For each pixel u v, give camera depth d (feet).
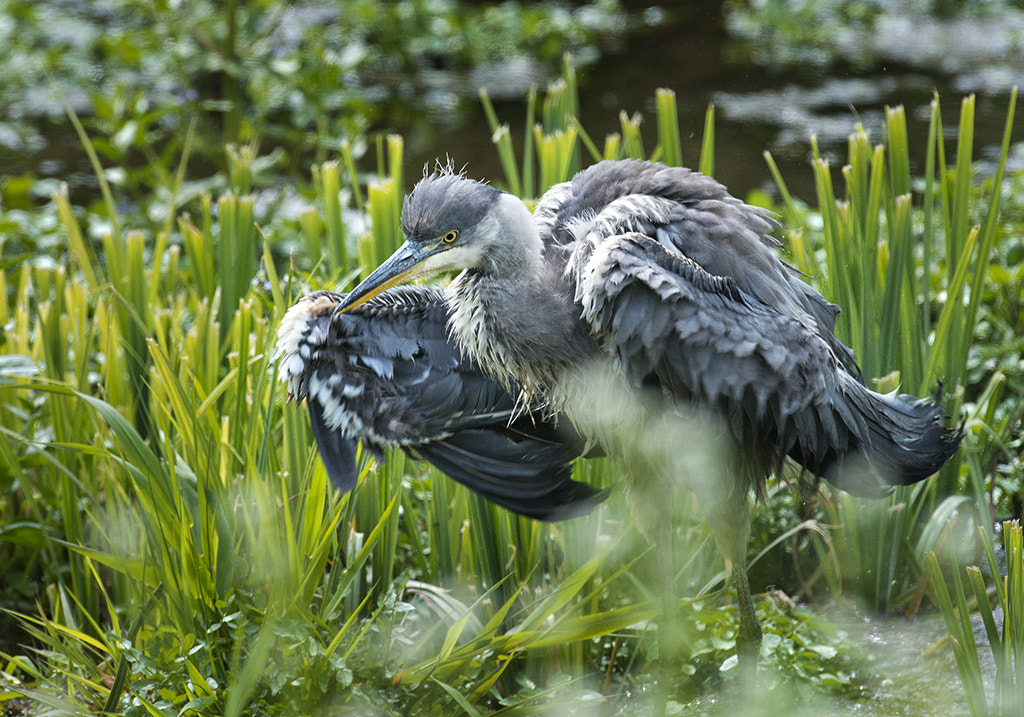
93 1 68.59
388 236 27.30
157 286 28.86
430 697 20.42
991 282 30.01
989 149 47.09
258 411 22.00
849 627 23.24
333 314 20.61
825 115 51.80
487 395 21.53
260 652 18.08
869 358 24.14
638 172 21.22
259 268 29.43
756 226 20.66
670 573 21.11
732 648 22.06
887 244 24.54
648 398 19.71
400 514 24.91
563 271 20.62
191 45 59.62
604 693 22.30
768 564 25.11
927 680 21.18
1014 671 18.42
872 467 20.54
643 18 65.57
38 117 54.08
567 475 21.03
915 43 61.05
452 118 53.72
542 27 62.80
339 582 21.35
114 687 19.65
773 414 19.29
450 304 21.07
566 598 19.80
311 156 49.83
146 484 20.54
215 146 47.37
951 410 24.20
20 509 26.76
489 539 22.95
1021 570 17.98
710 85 56.03
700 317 18.61
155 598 20.33
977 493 22.70
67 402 25.27
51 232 37.45
